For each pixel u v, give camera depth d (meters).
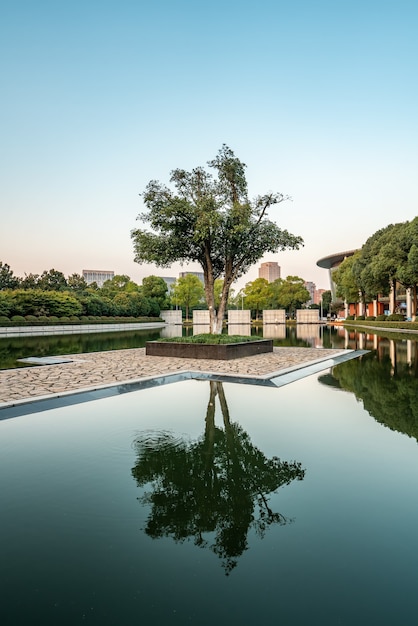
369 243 38.16
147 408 6.80
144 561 2.71
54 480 3.97
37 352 16.52
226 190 15.93
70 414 6.41
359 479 3.96
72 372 10.34
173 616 2.20
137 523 3.18
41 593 2.40
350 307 66.62
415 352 15.33
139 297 57.97
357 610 2.24
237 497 3.61
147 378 9.39
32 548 2.86
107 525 3.15
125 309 53.81
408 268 28.36
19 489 3.77
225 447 4.89
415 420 5.98
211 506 3.46
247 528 3.11
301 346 19.36
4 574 2.58
